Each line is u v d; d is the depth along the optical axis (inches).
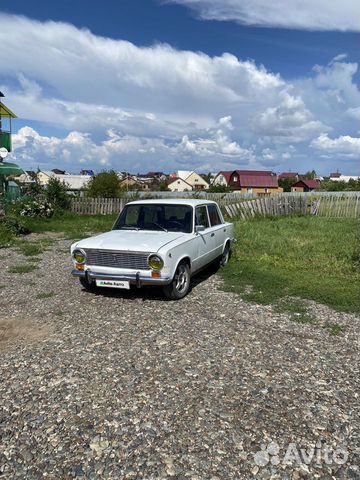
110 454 105.3
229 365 154.9
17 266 337.4
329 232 545.0
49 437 112.1
